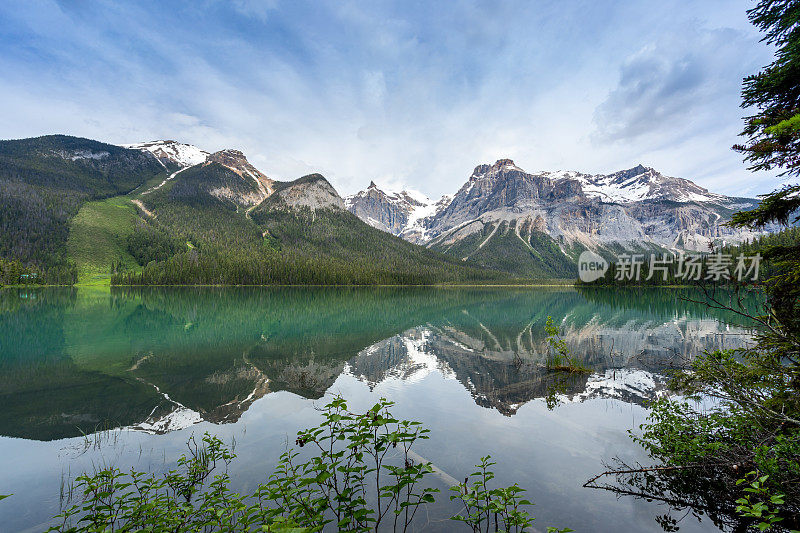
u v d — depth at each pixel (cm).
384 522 675
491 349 2697
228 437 1158
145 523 560
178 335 3412
